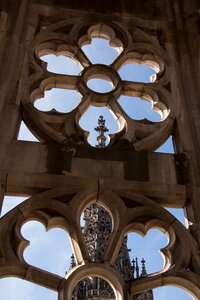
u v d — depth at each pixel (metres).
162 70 10.36
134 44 10.96
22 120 9.00
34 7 11.38
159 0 12.11
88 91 9.62
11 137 8.46
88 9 11.65
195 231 7.47
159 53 10.79
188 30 11.21
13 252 6.92
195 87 9.84
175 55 10.80
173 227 7.48
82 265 6.88
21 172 7.92
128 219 7.56
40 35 10.73
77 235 7.27
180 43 10.99
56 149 8.38
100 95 9.59
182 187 8.09
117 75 10.05
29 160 8.15
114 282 6.84
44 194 7.66
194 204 7.90
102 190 7.86
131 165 8.32
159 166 8.37
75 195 7.79
